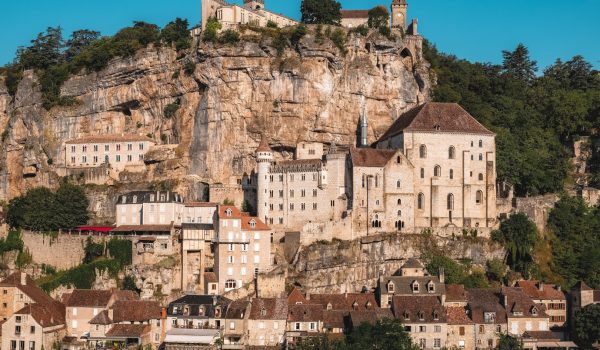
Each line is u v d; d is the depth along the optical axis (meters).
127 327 199.62
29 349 196.62
